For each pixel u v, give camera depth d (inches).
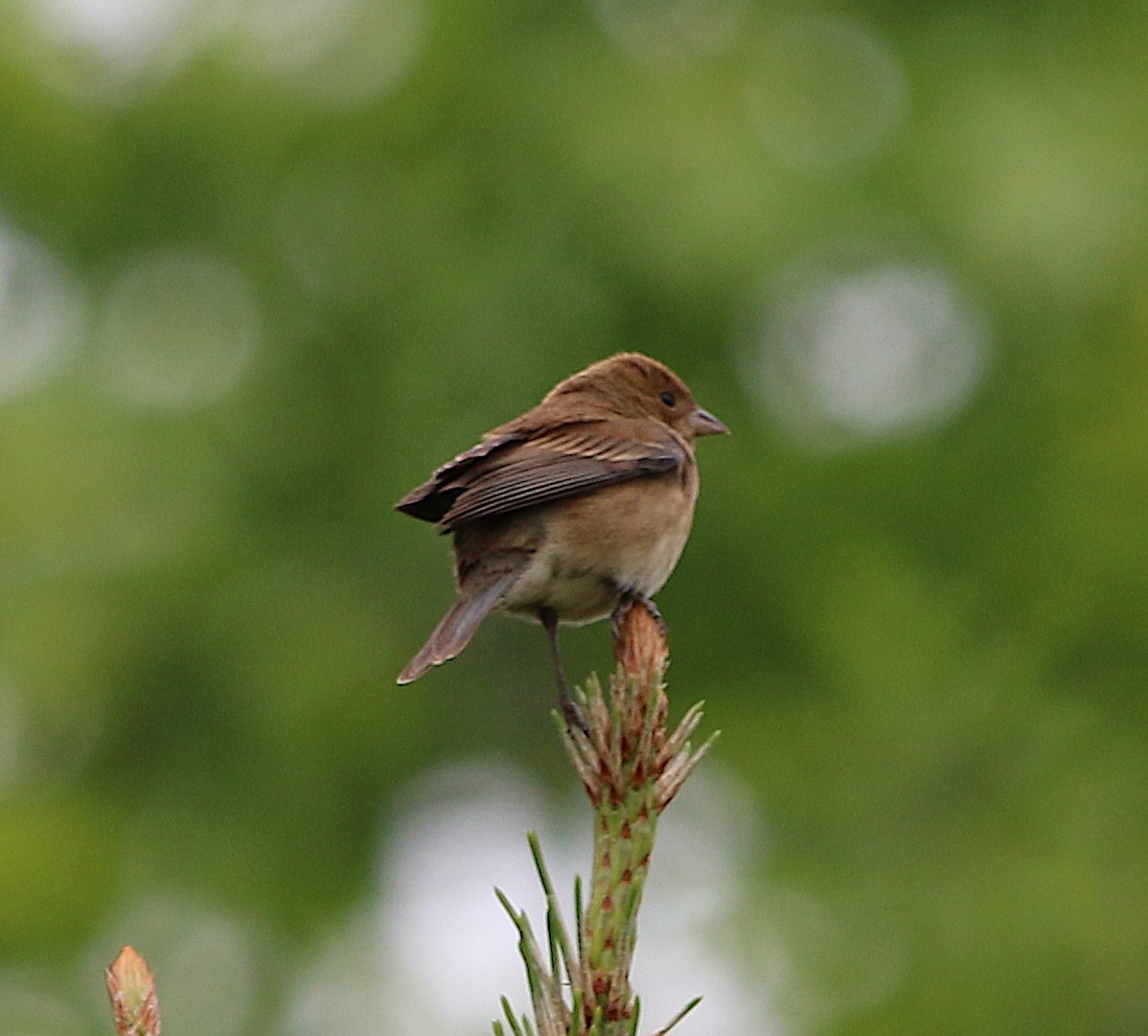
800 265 570.3
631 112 598.2
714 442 597.3
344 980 576.7
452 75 639.8
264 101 640.4
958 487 579.8
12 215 643.5
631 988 209.0
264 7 652.7
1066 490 542.3
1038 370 572.7
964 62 620.4
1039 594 534.9
